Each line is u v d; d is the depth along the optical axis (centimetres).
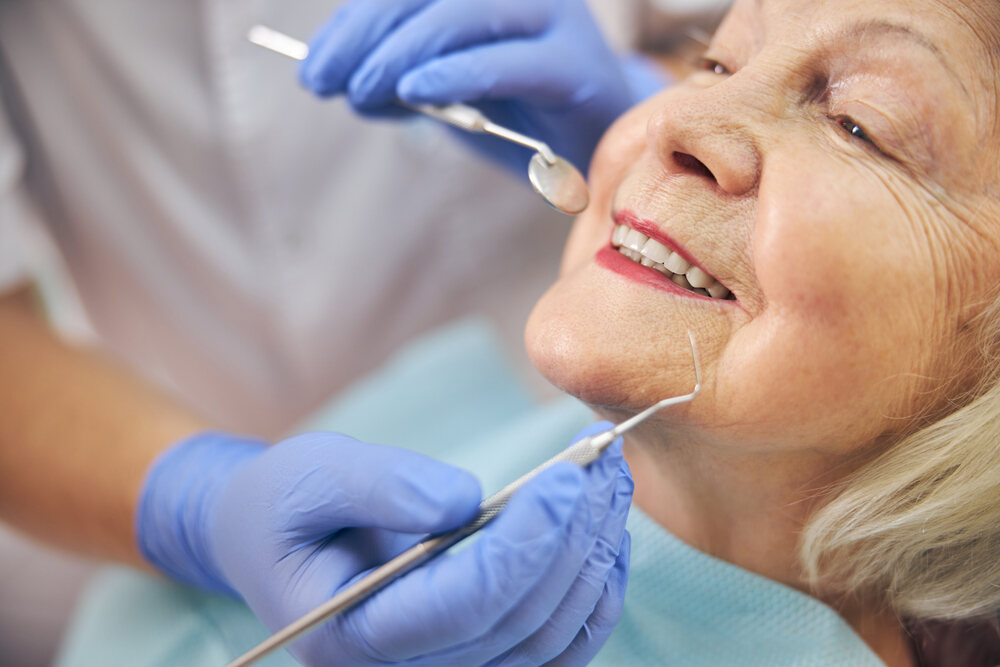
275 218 135
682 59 133
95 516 104
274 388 153
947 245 65
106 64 123
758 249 65
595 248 79
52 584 140
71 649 106
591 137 106
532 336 70
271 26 126
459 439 128
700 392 67
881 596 80
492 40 99
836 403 66
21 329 123
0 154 122
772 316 65
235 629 99
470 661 67
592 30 108
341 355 150
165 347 151
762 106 68
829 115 68
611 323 68
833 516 73
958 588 76
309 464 71
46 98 124
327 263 141
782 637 78
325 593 69
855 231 63
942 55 64
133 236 136
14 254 125
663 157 70
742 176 67
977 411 69
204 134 128
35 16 118
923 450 70
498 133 85
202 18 120
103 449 107
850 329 64
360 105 98
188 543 94
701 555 81
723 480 75
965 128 64
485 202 143
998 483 70
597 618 70
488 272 153
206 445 100
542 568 58
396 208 140
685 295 69
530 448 101
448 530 62
